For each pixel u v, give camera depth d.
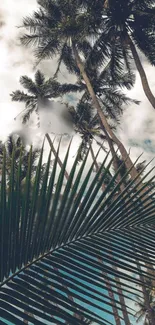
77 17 19.41
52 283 1.90
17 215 1.93
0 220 1.89
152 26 20.09
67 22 19.95
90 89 24.78
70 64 27.34
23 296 1.83
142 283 1.98
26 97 36.09
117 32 20.44
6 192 1.94
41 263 1.97
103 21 20.09
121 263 2.05
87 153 2.12
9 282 1.86
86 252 2.06
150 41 20.58
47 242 2.00
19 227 1.93
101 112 23.20
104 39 20.81
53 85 33.56
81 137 32.59
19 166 1.99
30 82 36.34
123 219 2.19
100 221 2.14
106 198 2.16
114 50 21.62
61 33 20.88
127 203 2.20
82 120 33.16
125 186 2.23
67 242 2.07
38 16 24.39
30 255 1.95
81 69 25.17
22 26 24.52
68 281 1.92
